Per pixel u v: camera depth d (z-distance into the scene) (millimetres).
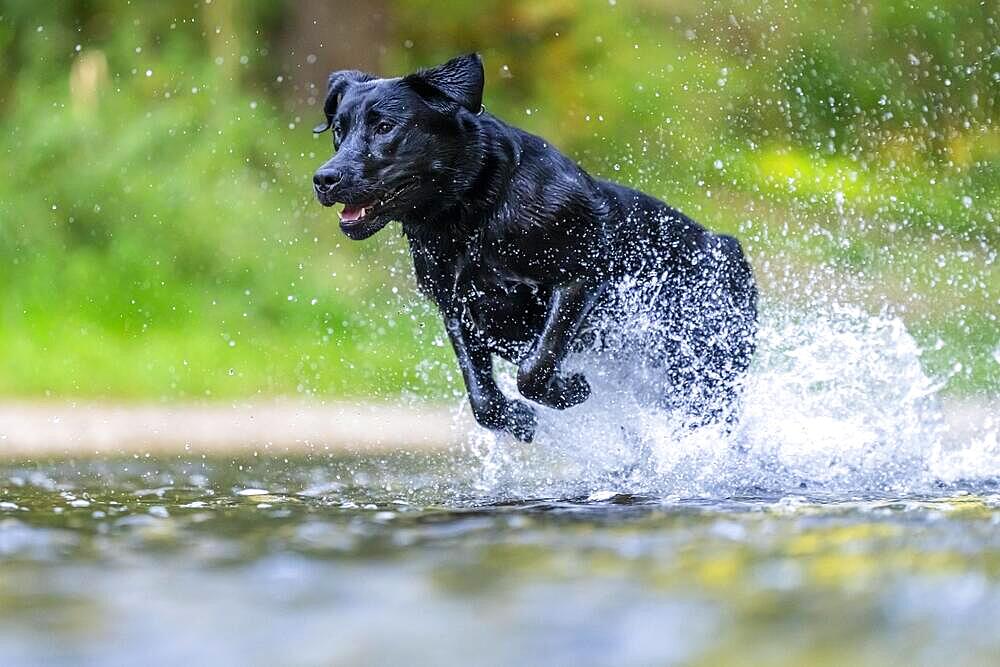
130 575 5406
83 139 25531
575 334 9672
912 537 6262
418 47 30531
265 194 25438
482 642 4316
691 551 5875
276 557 5797
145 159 25156
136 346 21750
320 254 24391
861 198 25594
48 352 21062
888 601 4871
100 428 16750
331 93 9602
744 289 11031
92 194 24469
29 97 26703
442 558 5734
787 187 25656
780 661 4109
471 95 9086
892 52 29766
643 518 7129
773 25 29797
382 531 6617
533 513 7477
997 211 25906
